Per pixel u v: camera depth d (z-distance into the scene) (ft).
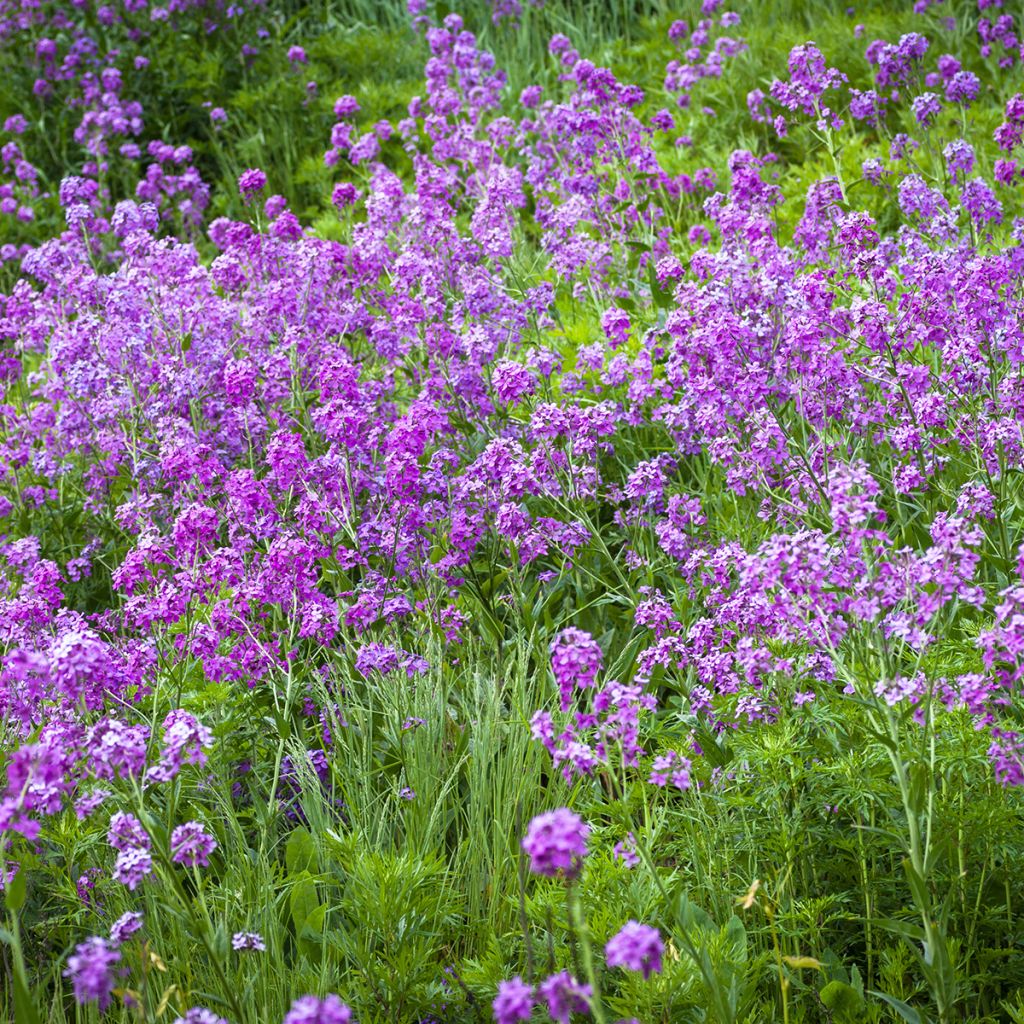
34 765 9.25
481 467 15.42
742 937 10.09
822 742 11.18
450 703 14.46
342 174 33.55
